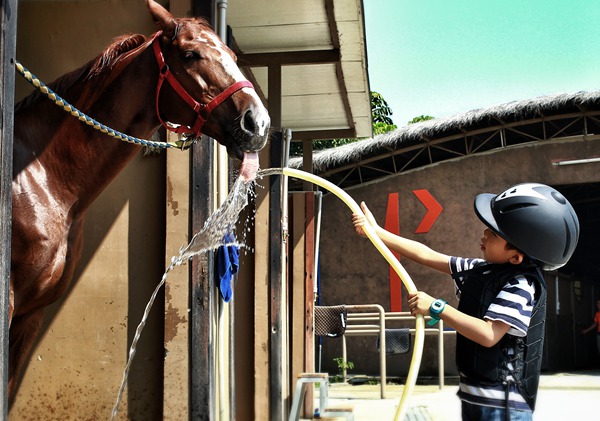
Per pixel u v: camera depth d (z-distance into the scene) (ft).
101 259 12.41
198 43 10.11
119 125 10.21
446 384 37.81
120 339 12.24
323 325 25.14
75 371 12.20
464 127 43.62
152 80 10.27
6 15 6.50
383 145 44.52
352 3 17.54
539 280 7.76
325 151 46.98
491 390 7.52
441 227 45.19
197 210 12.15
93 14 12.98
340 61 20.99
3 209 6.36
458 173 45.29
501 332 7.39
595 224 68.39
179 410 11.79
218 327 12.66
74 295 12.35
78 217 10.21
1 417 6.15
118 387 12.16
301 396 17.60
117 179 12.50
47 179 9.74
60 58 12.94
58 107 9.99
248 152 9.97
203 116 10.03
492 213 8.00
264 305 18.61
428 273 44.47
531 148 44.50
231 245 12.58
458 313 7.52
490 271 8.01
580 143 43.83
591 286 60.64
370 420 21.61
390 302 45.19
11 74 6.57
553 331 46.47
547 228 7.61
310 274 22.02
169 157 12.26
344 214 46.88
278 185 19.01
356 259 46.16
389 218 46.06
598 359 59.77
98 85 10.15
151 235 12.42
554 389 31.55
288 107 26.14
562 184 44.24
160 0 12.85
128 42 10.51
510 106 42.63
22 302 9.53
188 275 12.00
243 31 19.54
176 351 11.89
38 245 9.38
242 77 10.17
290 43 20.44
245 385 18.44
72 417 12.10
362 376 41.29
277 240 18.81
